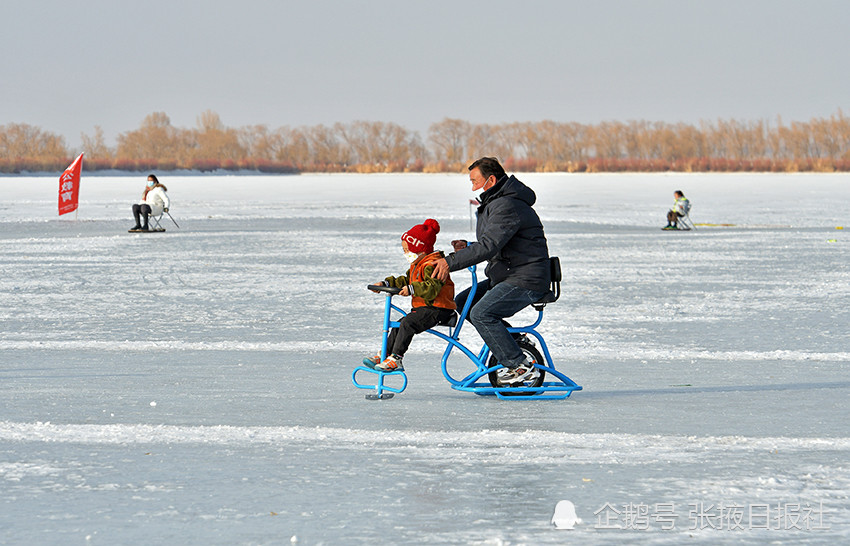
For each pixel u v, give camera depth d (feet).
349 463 39.42
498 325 51.57
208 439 43.42
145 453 41.04
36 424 46.16
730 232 206.28
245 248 161.79
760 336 75.36
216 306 92.84
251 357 66.18
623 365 63.62
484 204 51.37
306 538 30.66
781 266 133.39
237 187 564.30
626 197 410.31
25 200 362.33
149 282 112.88
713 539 30.63
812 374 59.98
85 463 39.52
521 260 50.90
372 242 174.91
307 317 85.92
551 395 53.67
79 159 243.19
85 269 127.13
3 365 62.75
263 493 35.37
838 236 190.60
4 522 32.27
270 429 45.34
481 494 35.22
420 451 41.32
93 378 58.29
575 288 109.19
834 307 91.81
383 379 58.39
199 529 31.55
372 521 32.27
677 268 131.85
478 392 53.93
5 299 97.04
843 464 39.19
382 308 91.97
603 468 38.63
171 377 58.70
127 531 31.40
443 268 50.44
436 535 30.89
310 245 168.04
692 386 56.39
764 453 41.01
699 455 40.63
